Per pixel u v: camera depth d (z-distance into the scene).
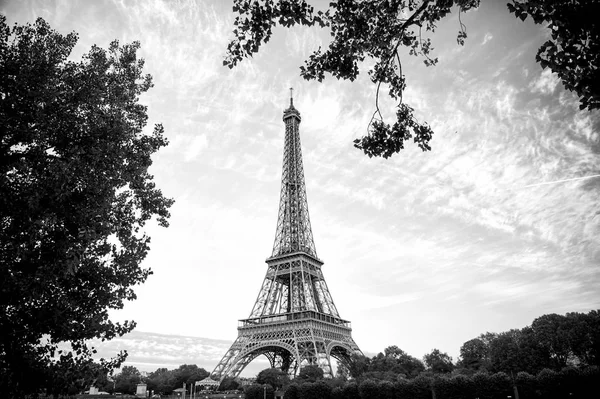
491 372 181.00
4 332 29.56
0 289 27.80
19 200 29.77
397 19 25.44
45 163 32.56
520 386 145.50
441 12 23.83
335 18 25.16
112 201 37.00
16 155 32.97
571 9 16.94
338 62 26.34
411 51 27.20
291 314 172.62
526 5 18.30
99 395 199.00
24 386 30.11
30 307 31.58
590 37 17.12
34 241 30.36
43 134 33.38
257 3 23.88
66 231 31.84
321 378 176.50
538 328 182.12
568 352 173.88
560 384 141.25
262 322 179.38
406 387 151.25
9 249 29.17
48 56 36.66
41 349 31.91
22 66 34.19
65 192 30.75
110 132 37.09
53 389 30.97
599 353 163.12
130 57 43.69
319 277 199.38
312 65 26.77
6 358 29.66
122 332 37.03
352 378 179.12
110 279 38.34
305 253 189.12
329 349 165.62
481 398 146.12
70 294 35.69
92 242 34.47
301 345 160.50
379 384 150.75
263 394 179.50
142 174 44.84
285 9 24.05
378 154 28.47
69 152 33.62
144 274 41.44
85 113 37.03
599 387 135.88
